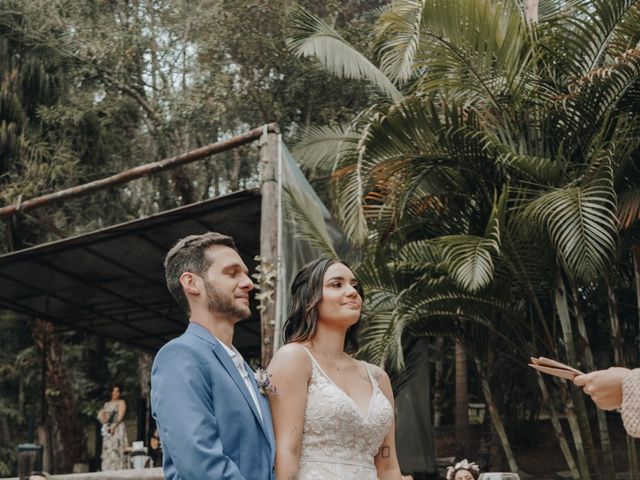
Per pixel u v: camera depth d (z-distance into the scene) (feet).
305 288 12.06
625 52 29.14
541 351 35.40
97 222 63.05
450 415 66.85
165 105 59.47
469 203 33.24
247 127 62.03
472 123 31.35
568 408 31.73
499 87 32.50
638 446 53.47
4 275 39.11
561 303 30.76
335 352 11.96
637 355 49.62
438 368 61.87
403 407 38.17
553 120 31.91
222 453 9.14
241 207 32.09
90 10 59.88
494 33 30.71
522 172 30.30
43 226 59.52
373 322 30.94
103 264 38.06
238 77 58.85
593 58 32.12
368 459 11.46
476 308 30.96
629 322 48.83
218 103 55.36
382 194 34.91
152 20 60.54
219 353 10.05
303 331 12.00
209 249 10.55
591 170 28.89
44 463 59.57
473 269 27.17
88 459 60.90
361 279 31.19
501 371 48.26
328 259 12.20
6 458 71.15
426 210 33.81
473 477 26.45
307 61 57.31
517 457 53.83
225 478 8.96
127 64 59.06
